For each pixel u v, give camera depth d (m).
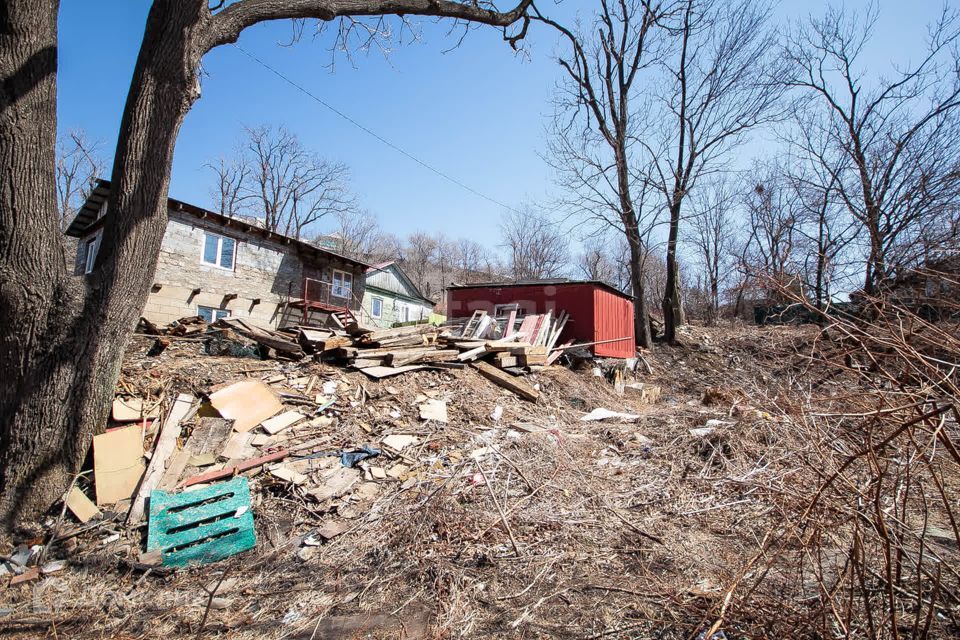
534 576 3.07
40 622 2.79
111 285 4.18
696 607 2.67
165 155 4.42
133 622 2.77
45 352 3.80
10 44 3.53
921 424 2.19
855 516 2.09
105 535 3.61
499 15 7.39
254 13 4.88
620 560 3.26
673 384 13.94
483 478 4.41
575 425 6.93
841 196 12.59
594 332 13.06
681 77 16.83
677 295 17.19
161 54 4.30
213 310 15.23
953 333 2.04
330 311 18.95
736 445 4.89
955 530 1.84
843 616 2.31
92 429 4.12
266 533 3.73
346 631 2.64
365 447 5.02
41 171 3.70
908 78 13.50
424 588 2.99
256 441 4.87
